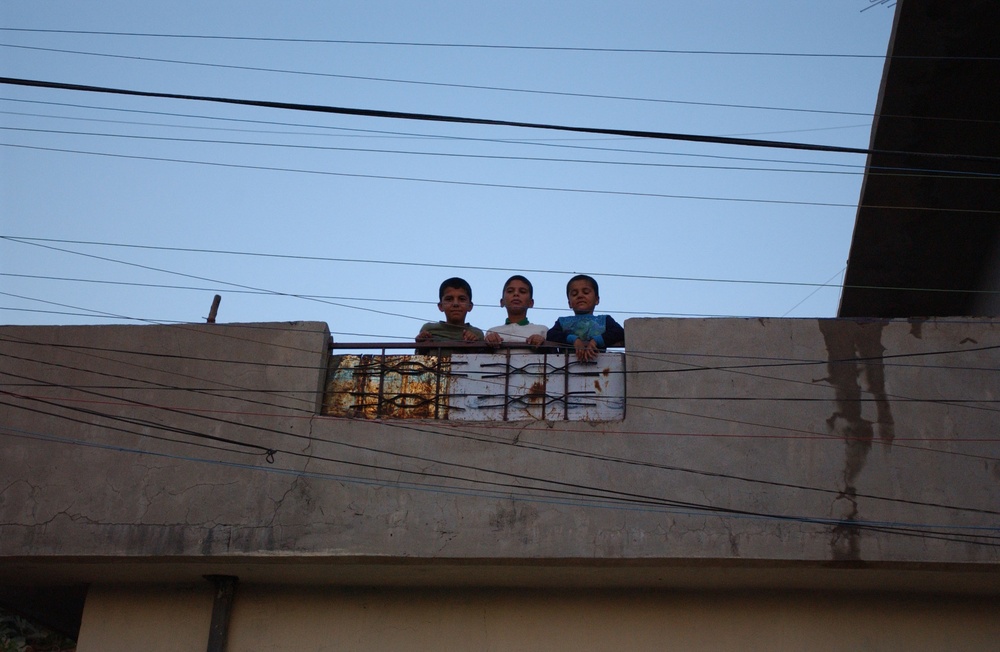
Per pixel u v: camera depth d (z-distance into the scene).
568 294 8.26
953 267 11.67
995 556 6.61
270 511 7.03
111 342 7.64
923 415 7.02
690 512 6.82
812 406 7.07
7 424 7.42
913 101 10.30
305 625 7.48
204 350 7.54
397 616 7.47
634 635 7.29
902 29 9.74
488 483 6.98
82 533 7.06
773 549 6.70
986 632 7.22
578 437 7.06
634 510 6.85
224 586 7.50
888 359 7.18
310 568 7.16
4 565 7.24
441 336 8.07
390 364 7.64
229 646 7.42
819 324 7.32
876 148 10.78
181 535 7.01
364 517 6.96
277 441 7.21
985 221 11.12
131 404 7.42
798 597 7.34
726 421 7.05
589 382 7.45
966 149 10.69
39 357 7.62
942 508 6.75
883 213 11.17
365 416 7.48
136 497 7.15
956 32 9.63
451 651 7.32
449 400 7.51
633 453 6.99
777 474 6.89
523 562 6.85
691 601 7.37
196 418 7.34
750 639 7.22
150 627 7.55
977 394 7.05
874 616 7.27
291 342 7.50
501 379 7.54
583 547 6.77
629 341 7.35
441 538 6.86
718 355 7.25
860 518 6.75
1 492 7.21
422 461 7.08
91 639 7.53
